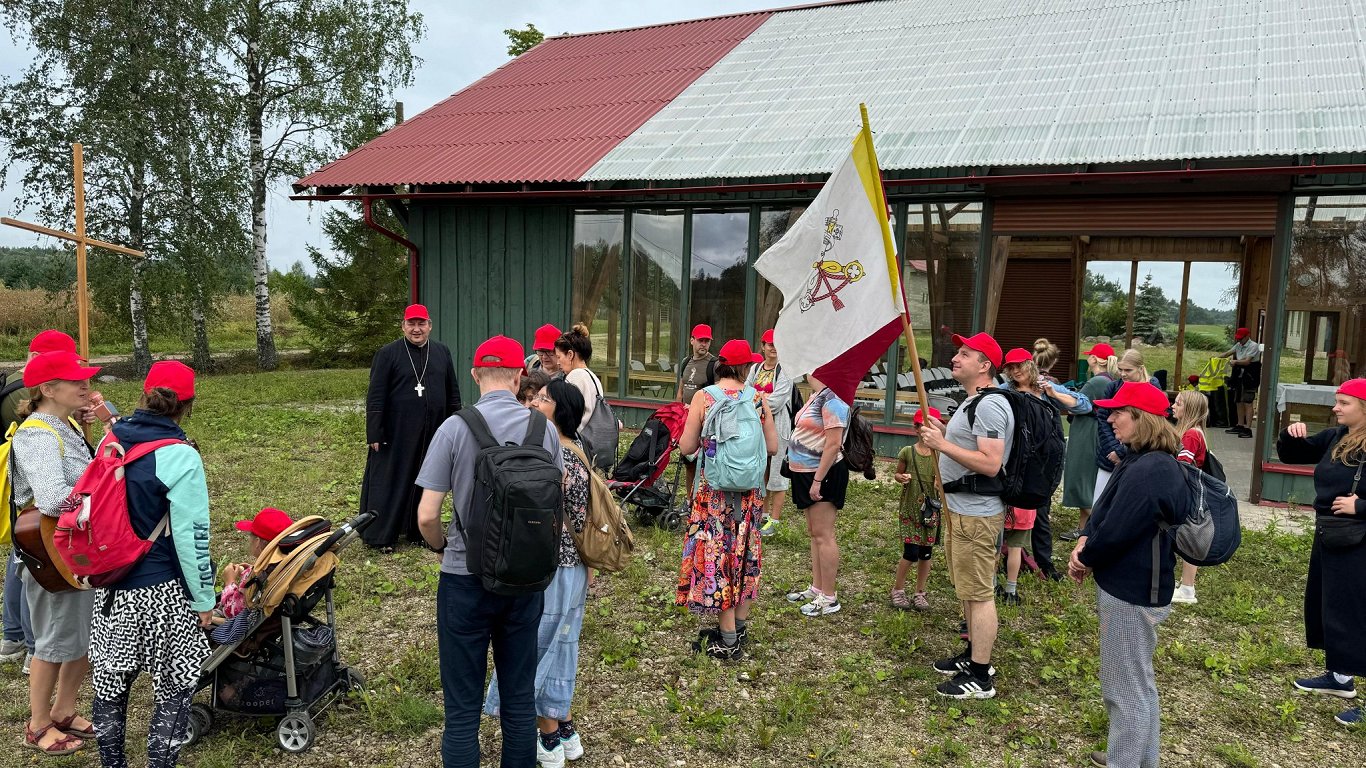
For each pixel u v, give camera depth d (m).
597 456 6.73
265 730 4.03
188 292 19.70
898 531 7.32
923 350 10.29
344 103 20.97
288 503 8.02
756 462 4.60
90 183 18.80
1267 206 8.54
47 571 3.52
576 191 10.98
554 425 3.65
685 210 11.41
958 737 4.13
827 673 4.75
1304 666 4.92
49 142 18.19
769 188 9.86
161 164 18.78
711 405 4.67
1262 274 14.41
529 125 13.20
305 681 3.94
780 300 10.97
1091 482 6.89
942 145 9.41
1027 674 4.77
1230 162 8.12
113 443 3.28
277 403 15.25
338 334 23.00
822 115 11.04
